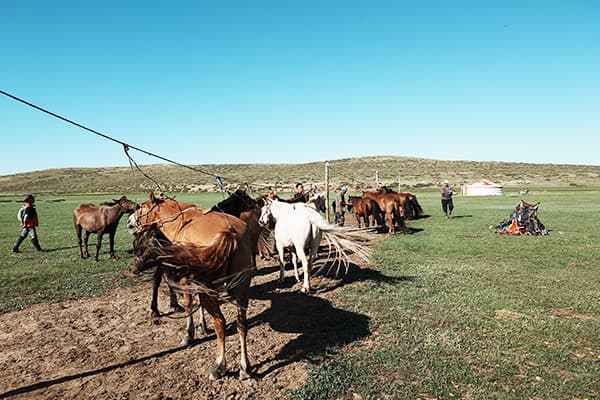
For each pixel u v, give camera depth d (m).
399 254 12.20
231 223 4.99
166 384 4.55
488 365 4.78
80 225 12.01
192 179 92.38
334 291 8.14
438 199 44.31
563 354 5.05
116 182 95.25
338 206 17.61
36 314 7.03
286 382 4.54
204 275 4.36
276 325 6.31
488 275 9.27
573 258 11.27
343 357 5.09
